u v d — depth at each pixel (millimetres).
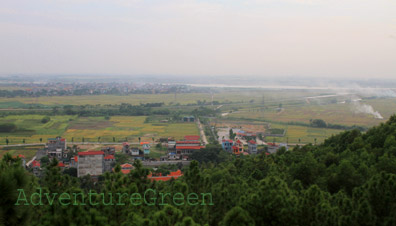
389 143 58250
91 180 80875
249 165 65312
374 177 29859
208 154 106938
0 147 126250
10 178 16594
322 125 177250
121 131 164875
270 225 26422
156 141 140625
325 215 27109
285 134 158500
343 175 44625
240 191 38156
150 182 35156
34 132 156750
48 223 22078
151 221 25141
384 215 27391
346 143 70125
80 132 160750
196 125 185250
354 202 29156
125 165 93000
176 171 89125
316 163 51406
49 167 34188
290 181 48062
